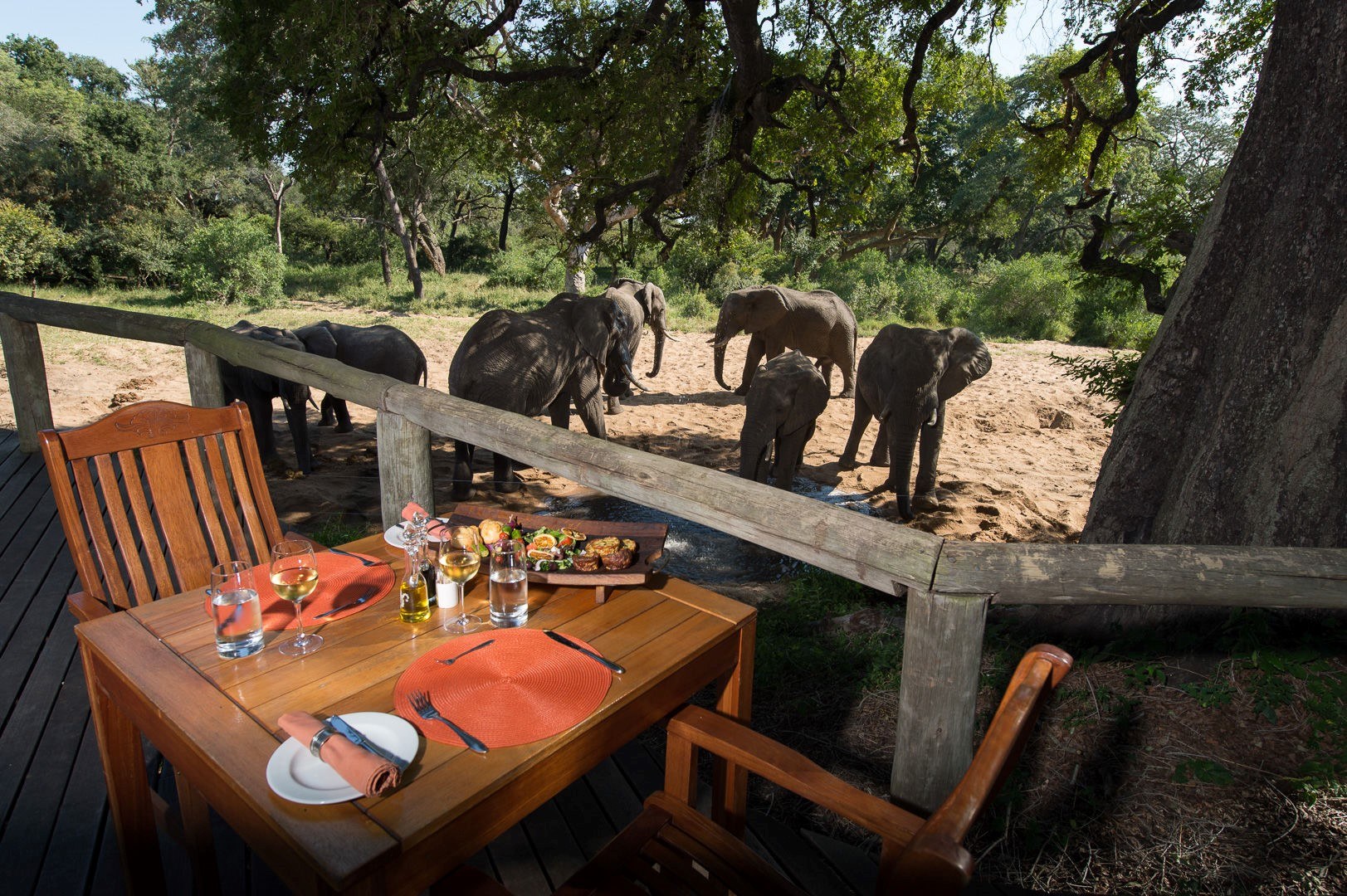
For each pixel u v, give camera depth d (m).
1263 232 3.70
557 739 1.71
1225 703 3.19
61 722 3.01
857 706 3.82
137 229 27.27
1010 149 31.36
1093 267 8.01
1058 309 24.81
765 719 3.75
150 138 31.62
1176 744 3.09
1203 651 3.47
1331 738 2.96
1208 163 19.58
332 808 1.50
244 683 1.90
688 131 9.08
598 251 11.80
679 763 2.31
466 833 1.58
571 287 24.09
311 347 8.43
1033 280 25.30
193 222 30.77
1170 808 2.88
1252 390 3.58
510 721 1.76
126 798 2.20
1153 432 4.05
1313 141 3.46
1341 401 3.29
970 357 8.32
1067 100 10.17
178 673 1.93
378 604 2.31
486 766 1.63
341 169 10.02
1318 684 3.14
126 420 2.67
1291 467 3.42
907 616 2.31
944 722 2.29
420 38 9.02
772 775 2.01
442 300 26.34
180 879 2.42
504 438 3.15
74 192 29.66
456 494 8.19
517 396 8.48
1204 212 7.36
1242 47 9.71
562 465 2.96
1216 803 2.86
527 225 31.50
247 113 9.51
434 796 1.54
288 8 8.65
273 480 8.06
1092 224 8.03
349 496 7.65
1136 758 3.07
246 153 9.91
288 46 8.48
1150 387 4.08
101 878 2.34
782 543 2.43
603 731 1.86
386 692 1.88
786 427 7.94
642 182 9.95
